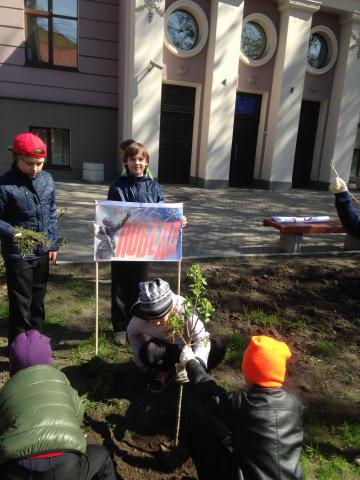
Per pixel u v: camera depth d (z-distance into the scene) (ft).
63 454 5.84
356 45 47.26
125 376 11.01
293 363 12.13
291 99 46.14
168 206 11.46
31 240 9.95
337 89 48.78
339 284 18.17
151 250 11.64
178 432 8.85
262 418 6.26
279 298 16.43
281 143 46.85
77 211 29.91
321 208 37.09
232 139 47.91
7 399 6.10
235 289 17.04
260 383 6.55
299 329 14.06
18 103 43.37
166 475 8.21
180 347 10.05
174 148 46.52
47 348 7.11
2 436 5.72
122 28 43.37
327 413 10.09
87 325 13.71
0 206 9.95
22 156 9.78
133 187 11.89
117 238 11.39
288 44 44.60
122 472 8.20
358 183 55.21
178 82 43.91
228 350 12.44
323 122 50.37
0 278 16.11
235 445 6.55
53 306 14.89
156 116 42.29
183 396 10.39
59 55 44.04
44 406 5.94
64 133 45.96
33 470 5.64
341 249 24.25
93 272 18.25
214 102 43.45
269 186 47.50
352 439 9.25
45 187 10.50
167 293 9.13
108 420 9.53
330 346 12.94
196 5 42.19
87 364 11.37
